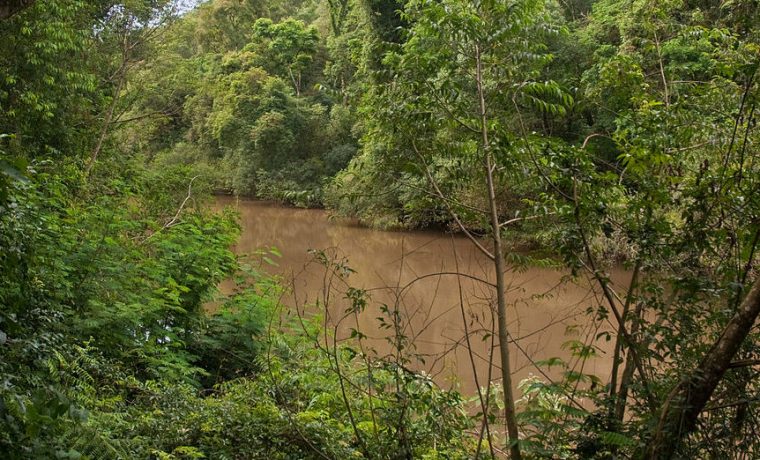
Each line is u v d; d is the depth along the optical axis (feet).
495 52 13.91
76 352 15.55
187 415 14.73
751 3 15.06
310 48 147.23
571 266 12.25
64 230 21.34
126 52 66.18
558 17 62.44
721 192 11.75
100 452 10.43
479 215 13.88
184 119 138.10
